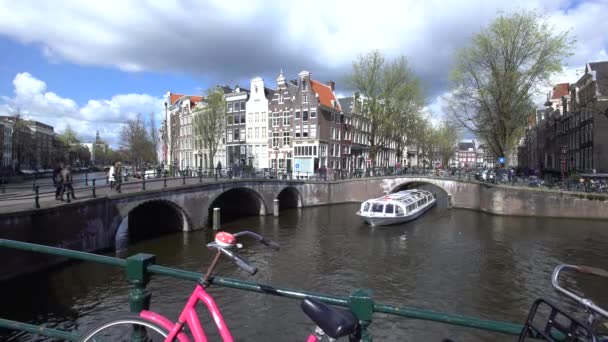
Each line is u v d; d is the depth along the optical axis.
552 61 27.05
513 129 30.22
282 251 19.05
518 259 17.53
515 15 27.91
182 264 16.20
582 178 30.69
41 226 13.19
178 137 60.69
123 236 21.70
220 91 42.25
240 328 10.52
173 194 21.33
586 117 36.69
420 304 12.40
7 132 62.22
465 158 138.25
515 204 29.48
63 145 81.25
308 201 36.59
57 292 12.36
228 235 2.21
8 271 11.95
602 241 20.77
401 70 39.41
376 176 39.22
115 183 19.38
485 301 12.62
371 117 40.91
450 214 31.61
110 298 11.96
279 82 46.34
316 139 43.25
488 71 29.48
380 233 23.98
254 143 48.25
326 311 1.77
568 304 12.16
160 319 2.18
